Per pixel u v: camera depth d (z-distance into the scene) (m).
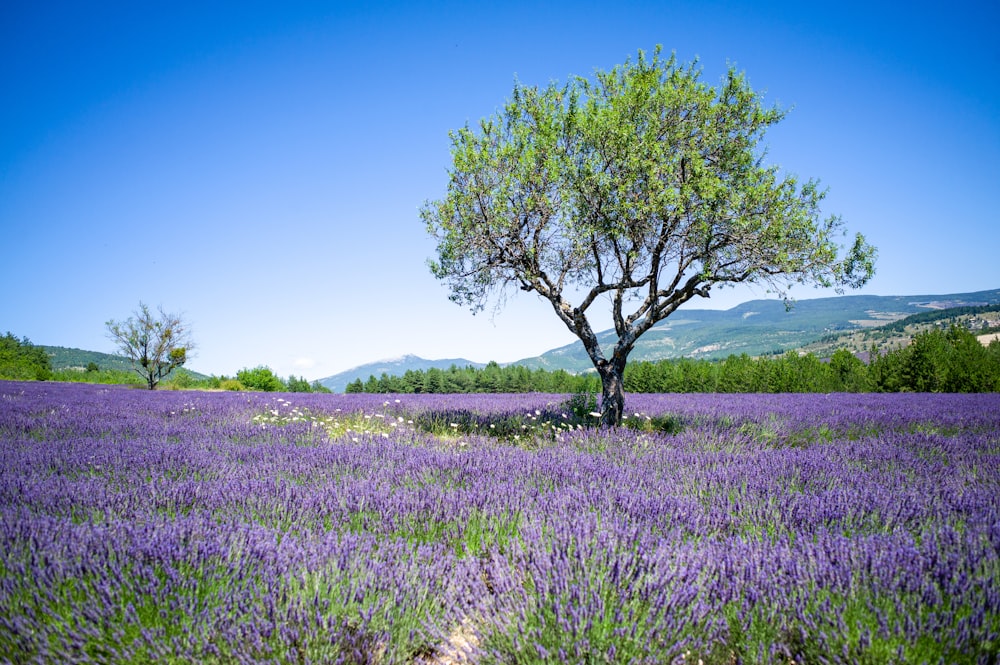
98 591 2.36
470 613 2.55
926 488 4.55
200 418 10.37
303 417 11.16
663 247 9.39
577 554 2.78
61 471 4.95
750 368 51.09
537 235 9.95
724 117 9.37
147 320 35.50
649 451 6.87
